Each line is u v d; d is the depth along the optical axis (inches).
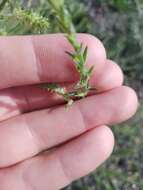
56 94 4.8
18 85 4.8
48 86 4.4
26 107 5.0
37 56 4.5
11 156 5.0
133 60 9.1
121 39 8.9
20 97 4.9
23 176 5.0
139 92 9.3
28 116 4.9
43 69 4.5
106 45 8.9
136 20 8.8
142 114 8.6
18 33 5.0
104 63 4.5
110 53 8.8
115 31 9.1
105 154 4.8
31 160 5.1
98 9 9.4
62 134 4.9
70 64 4.4
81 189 7.9
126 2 8.4
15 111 5.0
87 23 8.6
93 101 4.6
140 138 8.6
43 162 5.0
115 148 8.3
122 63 8.9
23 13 3.9
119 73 4.6
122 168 8.5
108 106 4.6
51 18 6.1
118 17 9.1
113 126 8.3
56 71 4.5
